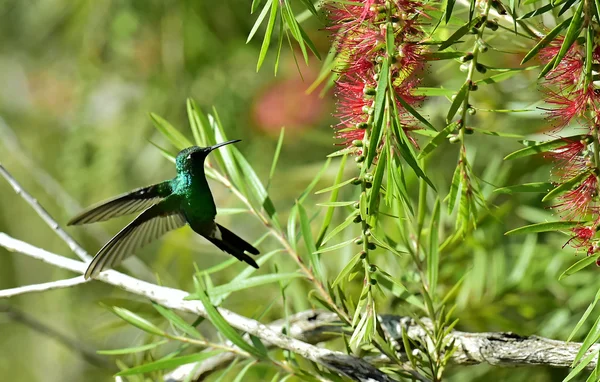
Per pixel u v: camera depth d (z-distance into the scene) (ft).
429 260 14.96
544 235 20.89
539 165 20.27
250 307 20.88
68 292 33.96
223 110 29.32
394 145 10.75
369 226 11.56
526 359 13.28
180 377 17.34
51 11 33.40
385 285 14.96
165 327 19.16
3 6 36.55
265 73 29.30
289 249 15.24
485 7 11.02
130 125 31.35
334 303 14.38
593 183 10.66
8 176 16.96
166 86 30.09
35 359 37.01
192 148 16.61
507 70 11.10
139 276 26.05
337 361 13.99
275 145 29.22
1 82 37.29
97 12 30.55
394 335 14.78
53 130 36.70
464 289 18.34
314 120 29.09
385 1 10.83
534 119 21.01
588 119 10.70
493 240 19.12
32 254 16.52
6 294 16.25
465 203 11.95
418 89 11.58
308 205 24.73
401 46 10.98
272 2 11.48
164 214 16.83
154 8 29.22
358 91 11.35
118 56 31.04
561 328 18.30
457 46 16.06
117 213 17.04
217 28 28.89
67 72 36.70
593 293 18.29
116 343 29.96
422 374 14.11
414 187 20.31
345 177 24.85
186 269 26.55
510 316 20.21
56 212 36.47
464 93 11.08
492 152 22.81
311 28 26.68
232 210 16.17
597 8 9.93
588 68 10.14
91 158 32.48
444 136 11.28
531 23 12.84
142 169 31.71
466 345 13.85
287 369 14.33
